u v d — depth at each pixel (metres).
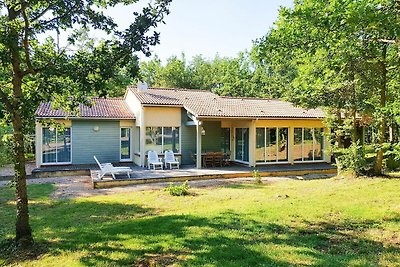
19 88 5.46
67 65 5.29
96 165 19.08
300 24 7.36
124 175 15.28
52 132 18.50
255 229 6.44
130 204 10.00
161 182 14.65
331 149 14.60
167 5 5.51
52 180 15.48
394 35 6.63
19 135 5.64
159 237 6.05
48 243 5.98
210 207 9.00
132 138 20.70
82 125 19.27
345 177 13.83
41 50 5.84
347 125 13.91
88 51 5.72
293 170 17.31
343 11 6.13
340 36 6.81
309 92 13.35
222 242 5.66
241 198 10.28
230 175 16.08
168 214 8.27
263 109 20.00
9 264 5.05
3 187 13.48
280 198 9.84
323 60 9.20
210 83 42.88
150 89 22.05
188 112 18.78
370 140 18.69
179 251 5.32
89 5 5.35
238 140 20.41
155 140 19.53
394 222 6.77
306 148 20.53
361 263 4.62
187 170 17.22
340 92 12.97
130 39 5.39
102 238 6.14
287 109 20.72
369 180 12.62
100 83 5.39
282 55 8.52
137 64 5.64
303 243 5.58
